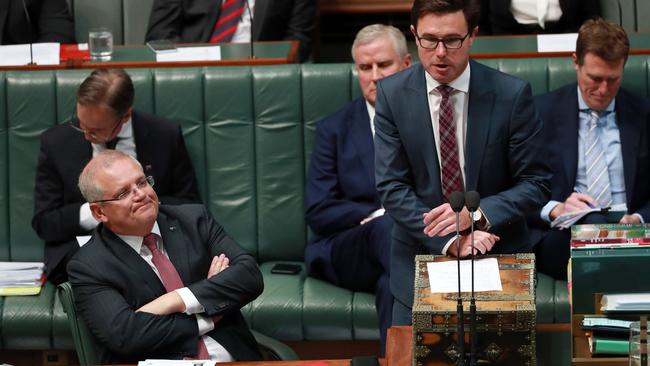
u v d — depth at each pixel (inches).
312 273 632.4
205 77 665.0
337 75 658.2
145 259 515.5
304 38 813.2
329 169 636.7
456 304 418.0
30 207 664.4
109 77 602.9
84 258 505.7
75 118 638.5
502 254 464.8
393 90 499.8
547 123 626.2
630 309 416.2
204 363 432.8
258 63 697.6
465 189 500.4
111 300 495.2
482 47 714.8
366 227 594.6
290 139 662.5
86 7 839.1
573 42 713.6
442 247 470.6
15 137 664.4
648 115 625.3
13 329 612.4
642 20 802.8
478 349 414.3
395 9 914.7
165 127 645.3
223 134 665.0
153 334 491.5
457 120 498.3
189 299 500.7
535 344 420.5
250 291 513.7
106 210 505.0
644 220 609.3
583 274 419.8
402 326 461.1
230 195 665.6
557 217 605.3
